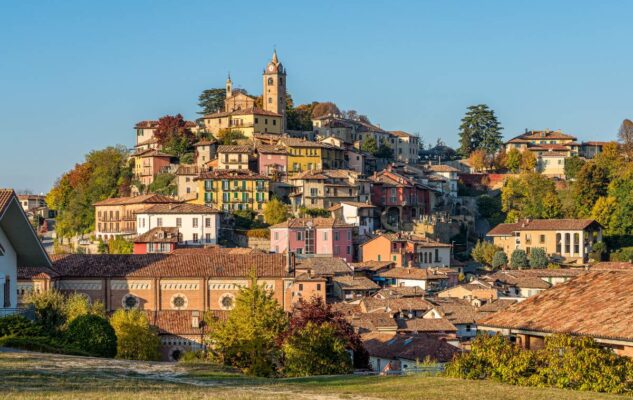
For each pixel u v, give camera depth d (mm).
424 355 123188
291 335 97188
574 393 59156
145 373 70312
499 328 71812
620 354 64125
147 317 135750
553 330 67000
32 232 88938
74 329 95875
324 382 68000
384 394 59812
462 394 59219
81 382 61062
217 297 143500
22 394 54469
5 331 82250
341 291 189125
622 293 69125
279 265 145875
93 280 142875
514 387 62281
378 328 146375
